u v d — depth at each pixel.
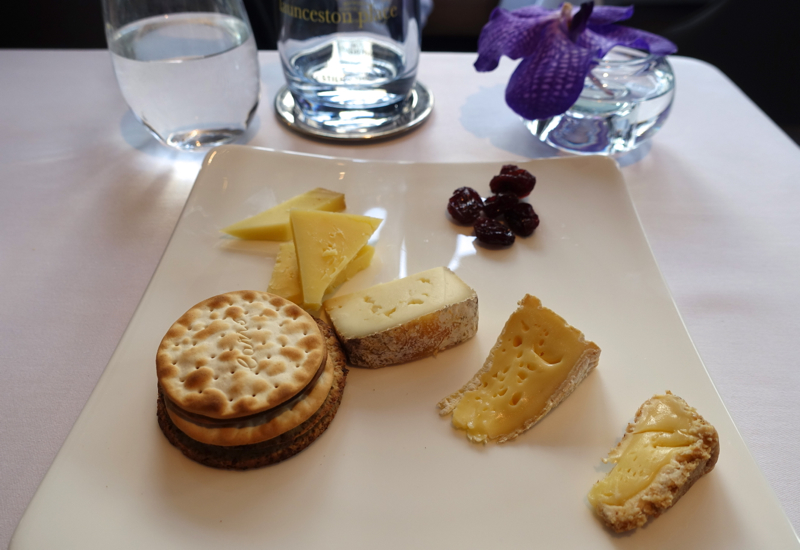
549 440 0.72
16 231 1.07
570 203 1.06
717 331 0.88
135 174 1.22
